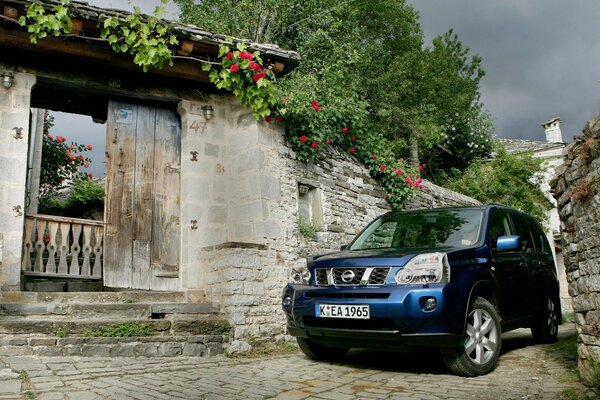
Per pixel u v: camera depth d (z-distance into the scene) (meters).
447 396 3.82
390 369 4.99
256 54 7.61
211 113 8.09
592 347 3.87
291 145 8.45
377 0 16.25
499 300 5.28
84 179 12.59
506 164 17.62
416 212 6.28
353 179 9.85
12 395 3.53
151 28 6.97
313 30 14.20
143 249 7.44
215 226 7.82
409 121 16.72
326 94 9.77
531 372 4.81
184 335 6.01
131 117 7.74
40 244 6.95
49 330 5.43
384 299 4.46
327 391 4.00
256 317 6.70
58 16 6.27
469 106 19.83
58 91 7.55
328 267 5.02
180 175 7.95
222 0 13.80
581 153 3.95
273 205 7.80
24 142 6.55
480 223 5.66
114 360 5.11
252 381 4.36
